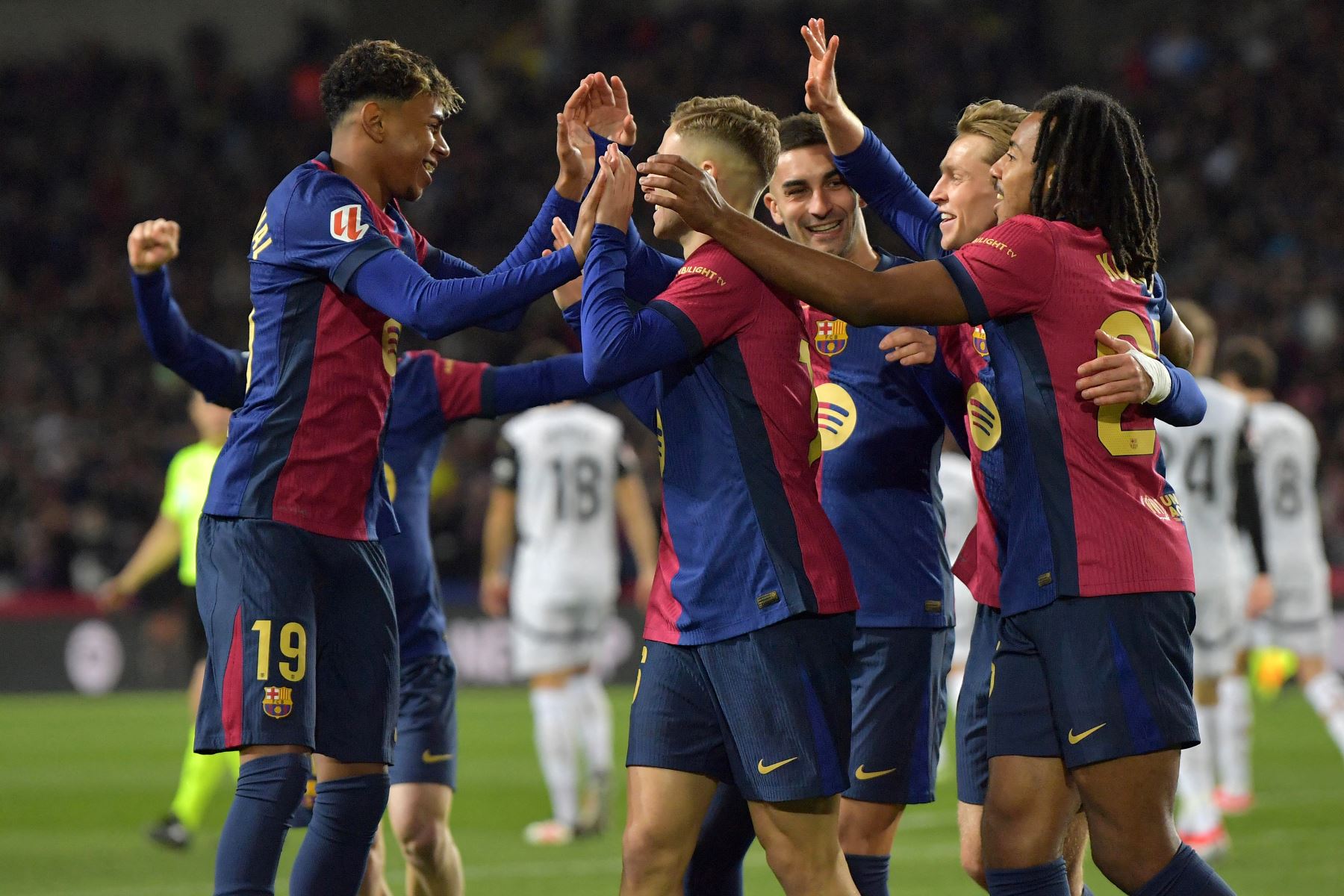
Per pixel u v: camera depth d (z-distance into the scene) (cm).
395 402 1659
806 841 1246
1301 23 8475
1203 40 8519
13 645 5522
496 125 8400
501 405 1672
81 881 2358
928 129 8056
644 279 1370
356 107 1355
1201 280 7194
